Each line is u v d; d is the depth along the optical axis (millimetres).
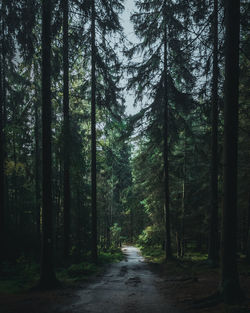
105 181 30469
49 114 9844
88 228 20391
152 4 15977
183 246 21391
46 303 6648
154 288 8836
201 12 10523
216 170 13281
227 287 6305
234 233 6570
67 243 14602
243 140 16078
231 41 6828
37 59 11688
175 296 7328
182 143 21328
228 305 5883
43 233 9250
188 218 22531
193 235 24797
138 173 25484
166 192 17484
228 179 6645
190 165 21438
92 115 17031
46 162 9594
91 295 7660
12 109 18719
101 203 30078
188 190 22531
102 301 6906
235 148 6695
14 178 19969
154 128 17312
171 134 17359
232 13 6848
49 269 9023
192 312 5711
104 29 14648
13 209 19625
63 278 10656
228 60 6836
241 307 5508
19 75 16844
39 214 18953
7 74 16484
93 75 16609
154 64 16812
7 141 16250
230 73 6789
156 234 23562
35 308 6145
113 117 18422
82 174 15875
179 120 16703
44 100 9789
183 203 21562
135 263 18844
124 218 50250
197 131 20266
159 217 22547
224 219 6652
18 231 16531
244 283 8023
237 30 6844
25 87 18062
